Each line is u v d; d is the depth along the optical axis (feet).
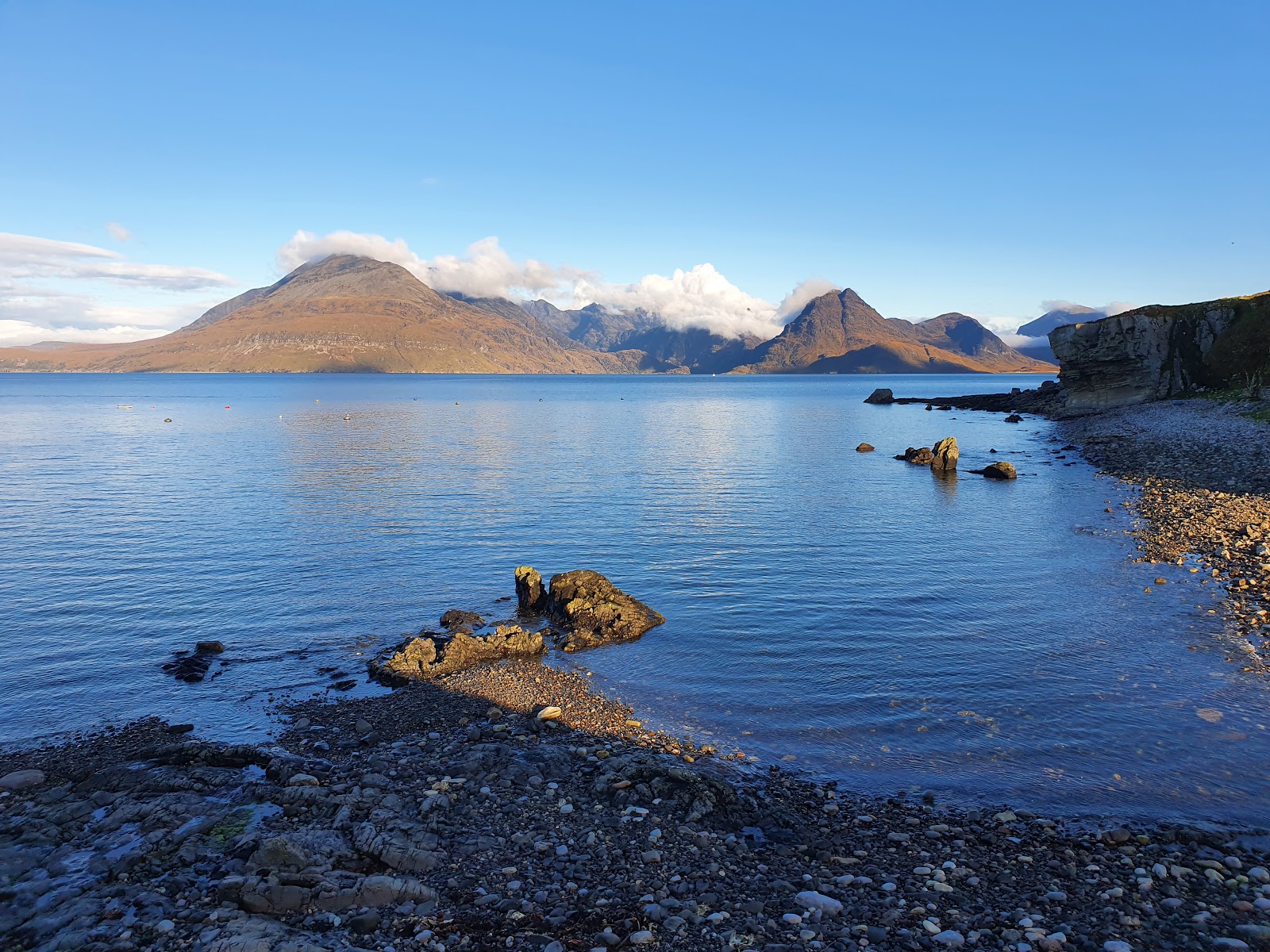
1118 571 99.60
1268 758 51.60
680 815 44.57
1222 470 167.02
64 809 44.60
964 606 88.02
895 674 69.00
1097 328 339.98
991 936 32.32
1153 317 323.78
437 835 41.60
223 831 41.50
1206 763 51.19
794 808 46.37
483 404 620.49
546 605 90.74
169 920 32.60
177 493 167.43
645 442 293.02
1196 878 37.17
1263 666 66.80
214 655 76.18
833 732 58.08
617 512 146.72
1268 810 45.27
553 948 31.22
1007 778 50.14
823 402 645.51
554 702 65.16
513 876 37.58
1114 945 31.09
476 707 64.34
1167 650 71.97
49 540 122.01
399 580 102.01
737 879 37.60
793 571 104.53
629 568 107.04
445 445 279.08
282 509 149.69
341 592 96.84
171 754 53.88
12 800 46.93
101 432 334.65
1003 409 459.73
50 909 33.91
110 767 51.60
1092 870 38.29
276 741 57.62
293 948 30.17
